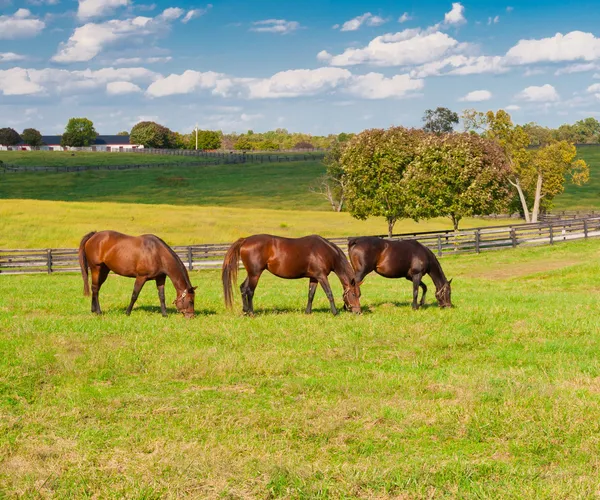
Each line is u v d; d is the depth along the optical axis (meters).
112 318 14.64
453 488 5.82
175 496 5.73
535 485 5.85
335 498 5.70
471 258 35.72
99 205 62.81
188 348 11.41
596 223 43.50
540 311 15.41
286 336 12.54
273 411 7.95
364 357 10.92
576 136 194.50
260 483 5.98
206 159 130.50
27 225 48.69
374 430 7.33
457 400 8.37
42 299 19.16
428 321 13.96
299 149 165.62
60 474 6.16
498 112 56.88
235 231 51.62
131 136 181.62
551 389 8.60
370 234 53.28
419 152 41.97
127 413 7.98
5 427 7.39
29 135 182.75
